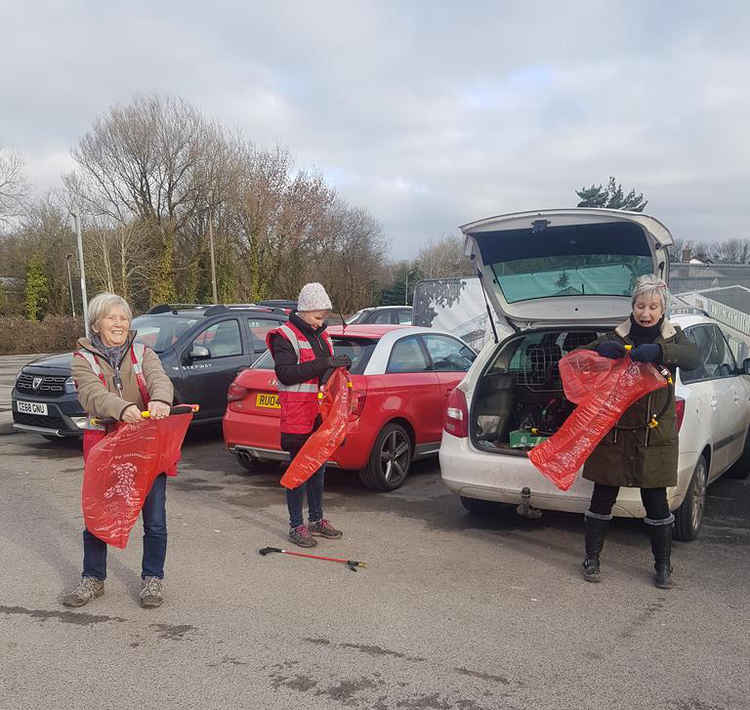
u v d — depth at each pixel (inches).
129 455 149.6
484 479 200.7
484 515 232.1
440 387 282.2
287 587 169.2
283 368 191.3
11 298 1843.0
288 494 198.5
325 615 153.2
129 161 1710.1
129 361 156.3
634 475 164.6
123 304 155.7
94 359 152.9
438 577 176.4
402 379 266.4
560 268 209.5
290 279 1907.0
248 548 197.3
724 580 174.9
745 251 2178.9
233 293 1833.2
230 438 270.5
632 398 161.9
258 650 137.0
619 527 218.4
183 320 354.3
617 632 145.8
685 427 187.5
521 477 194.4
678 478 184.2
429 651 136.9
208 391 341.4
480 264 214.7
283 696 120.6
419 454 276.5
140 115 1721.2
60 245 1883.6
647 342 166.6
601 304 212.1
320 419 199.5
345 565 184.4
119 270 1699.1
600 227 185.5
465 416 208.8
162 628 146.5
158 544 157.6
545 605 159.5
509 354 229.5
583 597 164.2
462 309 586.9
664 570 169.2
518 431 215.2
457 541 205.3
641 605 159.6
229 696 120.6
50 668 129.9
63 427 312.5
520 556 192.5
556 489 189.3
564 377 172.1
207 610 155.6
